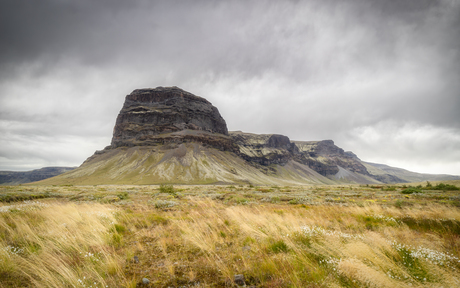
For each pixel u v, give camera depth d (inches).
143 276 198.7
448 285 165.0
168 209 648.4
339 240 255.6
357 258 208.1
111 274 199.8
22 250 246.8
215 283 182.1
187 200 964.0
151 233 346.9
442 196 1020.5
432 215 416.2
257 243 279.1
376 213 484.4
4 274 191.3
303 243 263.4
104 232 321.1
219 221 400.8
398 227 350.3
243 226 331.6
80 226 348.5
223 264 215.9
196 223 387.9
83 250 250.2
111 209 561.9
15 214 453.1
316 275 182.1
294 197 1124.5
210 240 286.0
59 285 171.5
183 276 196.1
